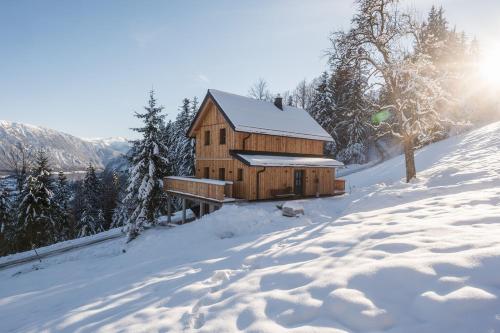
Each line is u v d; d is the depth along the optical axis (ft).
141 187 63.10
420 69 66.80
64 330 16.26
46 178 92.94
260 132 64.34
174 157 112.78
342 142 146.00
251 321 12.36
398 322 10.35
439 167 72.38
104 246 61.77
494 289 10.52
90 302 21.24
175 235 49.06
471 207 26.30
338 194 78.07
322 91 146.10
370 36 68.59
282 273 16.67
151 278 25.03
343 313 11.39
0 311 25.95
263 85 153.99
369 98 79.92
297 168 70.95
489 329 9.02
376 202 46.26
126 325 14.76
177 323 13.89
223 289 16.71
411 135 65.98
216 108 70.74
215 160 70.64
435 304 10.48
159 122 66.85
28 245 87.97
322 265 16.39
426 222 21.34
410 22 67.05
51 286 34.78
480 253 12.82
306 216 50.34
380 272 13.39
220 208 54.39
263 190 63.77
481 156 69.97
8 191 103.24
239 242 33.37
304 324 11.41
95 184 135.44
